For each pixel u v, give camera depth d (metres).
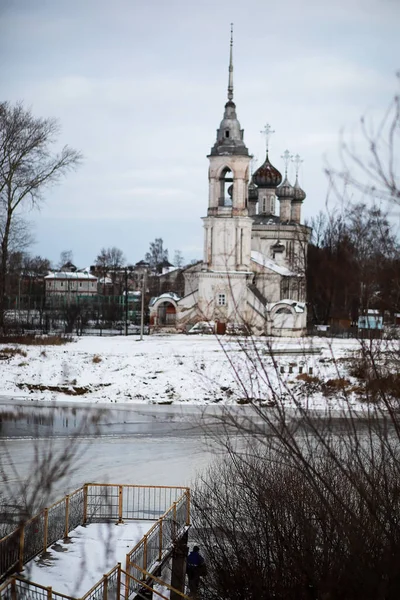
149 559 30.33
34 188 89.00
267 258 123.62
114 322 135.12
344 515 19.95
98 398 73.81
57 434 58.06
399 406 17.84
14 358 81.31
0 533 27.83
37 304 144.88
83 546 30.73
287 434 18.59
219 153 110.44
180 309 112.31
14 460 47.44
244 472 26.55
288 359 59.31
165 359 81.88
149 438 57.50
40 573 27.66
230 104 111.94
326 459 22.95
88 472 47.28
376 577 17.95
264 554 24.94
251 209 144.38
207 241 110.31
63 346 88.94
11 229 90.31
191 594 27.92
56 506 32.41
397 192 15.06
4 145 86.19
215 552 27.06
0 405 69.75
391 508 18.05
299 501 23.23
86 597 23.81
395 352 17.64
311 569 20.83
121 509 34.84
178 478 46.03
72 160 89.31
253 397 19.66
